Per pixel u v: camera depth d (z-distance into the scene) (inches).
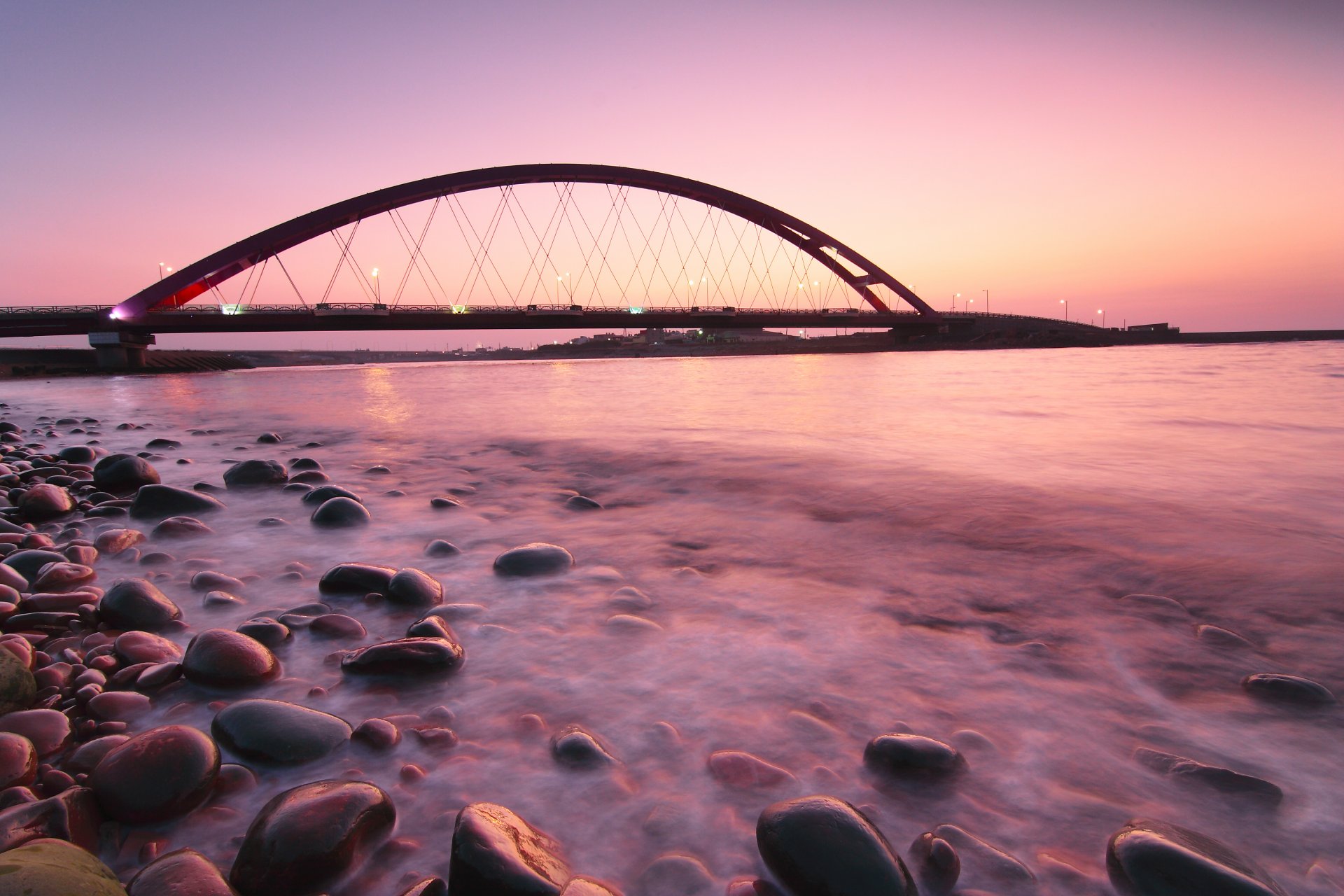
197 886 42.0
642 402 491.2
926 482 177.2
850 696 69.8
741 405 451.5
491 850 43.7
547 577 111.2
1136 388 560.7
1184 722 64.4
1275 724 63.9
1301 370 848.9
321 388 876.6
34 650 80.7
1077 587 101.3
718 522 145.6
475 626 90.7
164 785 52.7
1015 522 136.6
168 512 156.0
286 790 53.7
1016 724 64.2
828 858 43.6
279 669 78.7
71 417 481.7
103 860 48.3
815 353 3764.8
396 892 45.1
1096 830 49.8
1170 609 92.1
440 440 301.1
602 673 76.1
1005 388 583.8
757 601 98.3
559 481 200.4
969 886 44.6
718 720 65.6
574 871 46.0
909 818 51.4
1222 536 124.0
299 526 148.5
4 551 124.5
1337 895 43.0
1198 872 42.4
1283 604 92.3
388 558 125.0
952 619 90.4
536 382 940.6
